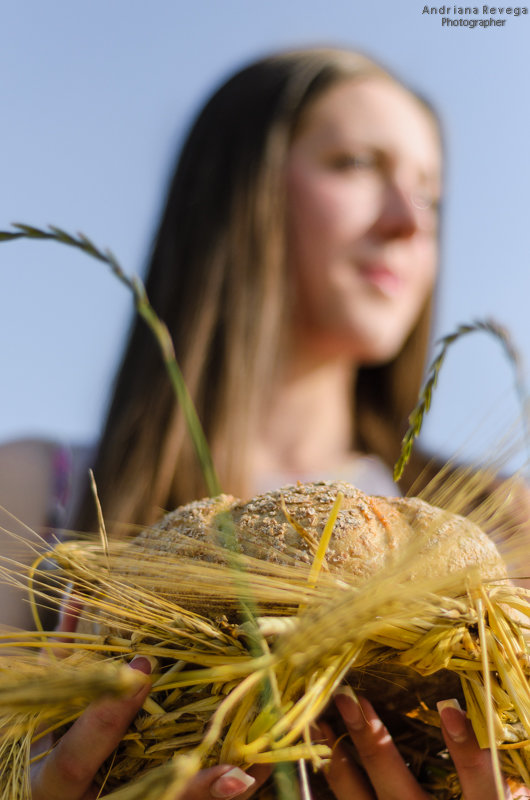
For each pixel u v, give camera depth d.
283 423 0.71
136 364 0.70
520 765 0.36
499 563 0.39
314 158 0.70
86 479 0.68
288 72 0.71
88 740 0.34
